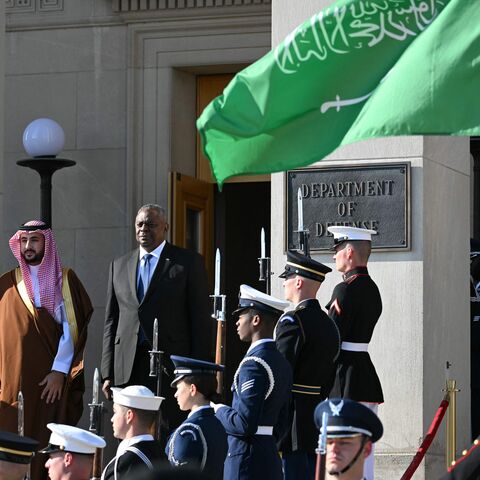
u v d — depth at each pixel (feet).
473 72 84.43
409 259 124.77
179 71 159.22
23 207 160.35
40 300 131.44
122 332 122.62
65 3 160.56
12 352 130.31
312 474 102.37
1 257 159.02
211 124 89.56
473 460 68.33
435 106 84.38
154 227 123.65
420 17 89.66
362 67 89.92
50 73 160.97
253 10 154.81
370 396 109.09
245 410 92.89
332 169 127.34
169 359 121.49
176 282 122.42
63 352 130.72
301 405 101.55
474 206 165.58
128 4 158.20
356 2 89.40
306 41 89.51
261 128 89.92
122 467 85.15
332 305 110.11
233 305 163.02
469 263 136.87
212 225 162.50
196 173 161.79
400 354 124.16
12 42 162.20
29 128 149.48
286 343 101.14
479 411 143.95
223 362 107.04
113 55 159.22
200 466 88.69
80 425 153.38
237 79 89.86
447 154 131.23
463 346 134.00
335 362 109.40
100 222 158.71
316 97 89.97
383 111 85.15
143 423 87.76
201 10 155.94
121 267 124.47
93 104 159.63
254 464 92.99
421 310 124.06
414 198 125.29
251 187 163.73
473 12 84.74
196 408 91.45
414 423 123.24
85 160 159.53
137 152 158.51
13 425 129.08
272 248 128.88
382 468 122.93
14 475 82.74
